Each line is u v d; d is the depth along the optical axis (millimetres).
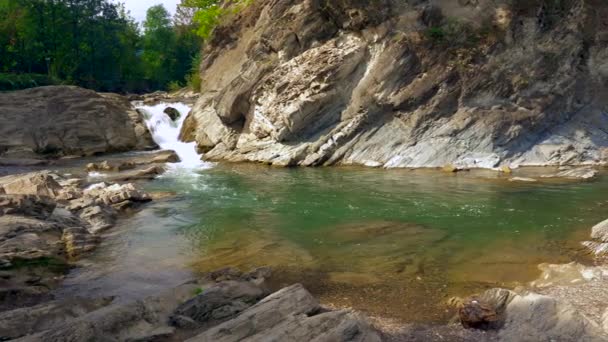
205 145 30344
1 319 7559
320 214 15688
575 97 25062
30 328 7562
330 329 7117
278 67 27453
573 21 24922
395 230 13781
